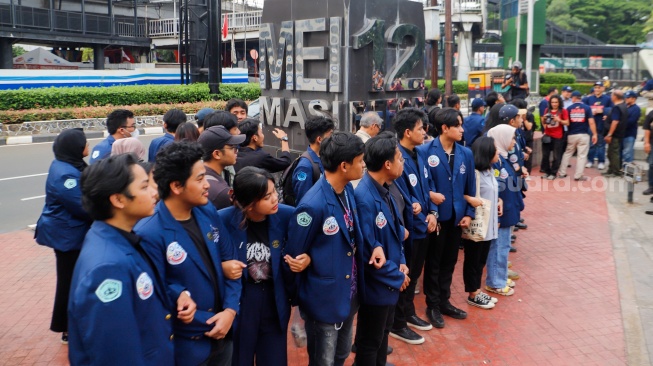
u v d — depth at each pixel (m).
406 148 4.42
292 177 4.19
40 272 6.13
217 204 3.41
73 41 26.20
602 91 11.59
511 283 5.64
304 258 3.14
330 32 6.28
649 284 5.70
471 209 4.80
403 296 4.43
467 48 28.28
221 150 3.46
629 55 38.38
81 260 2.15
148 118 19.02
